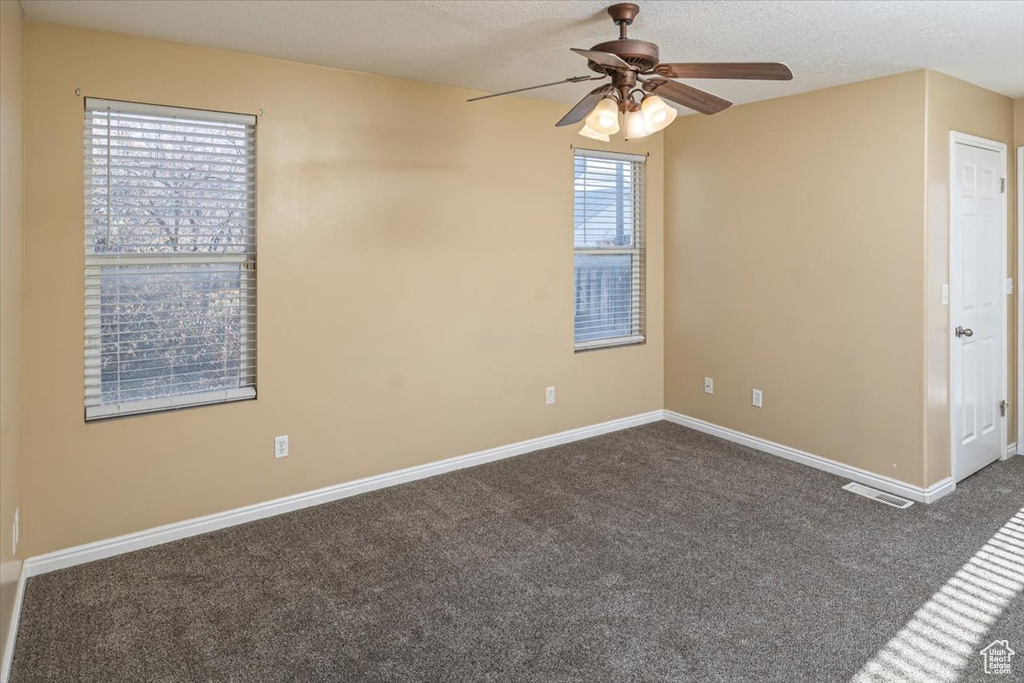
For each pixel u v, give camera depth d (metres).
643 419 5.07
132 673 2.15
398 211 3.72
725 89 3.92
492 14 2.65
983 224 3.88
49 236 2.77
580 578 2.75
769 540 3.08
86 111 2.85
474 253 4.05
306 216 3.41
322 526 3.29
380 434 3.77
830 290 3.91
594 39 2.96
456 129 3.91
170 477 3.12
